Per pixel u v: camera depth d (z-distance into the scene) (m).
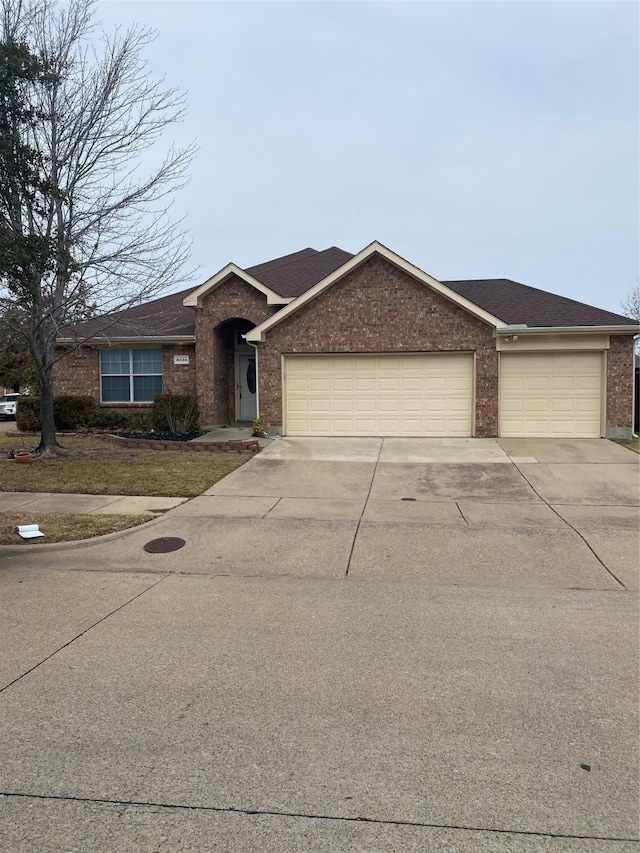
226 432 17.27
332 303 16.06
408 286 15.77
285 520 8.74
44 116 10.58
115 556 7.29
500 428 15.73
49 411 13.73
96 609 5.57
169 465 12.55
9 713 3.72
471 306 15.37
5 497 10.02
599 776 3.11
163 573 6.69
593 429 15.59
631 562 6.94
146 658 4.50
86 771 3.14
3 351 12.77
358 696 3.93
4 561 7.12
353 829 2.71
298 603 5.71
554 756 3.28
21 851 2.58
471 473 11.84
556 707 3.79
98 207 12.55
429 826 2.74
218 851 2.59
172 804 2.88
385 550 7.41
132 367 18.78
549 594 5.97
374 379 16.08
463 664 4.40
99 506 9.45
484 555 7.21
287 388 16.38
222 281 17.84
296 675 4.23
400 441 15.34
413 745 3.38
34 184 9.79
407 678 4.18
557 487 10.72
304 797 2.93
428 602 5.73
